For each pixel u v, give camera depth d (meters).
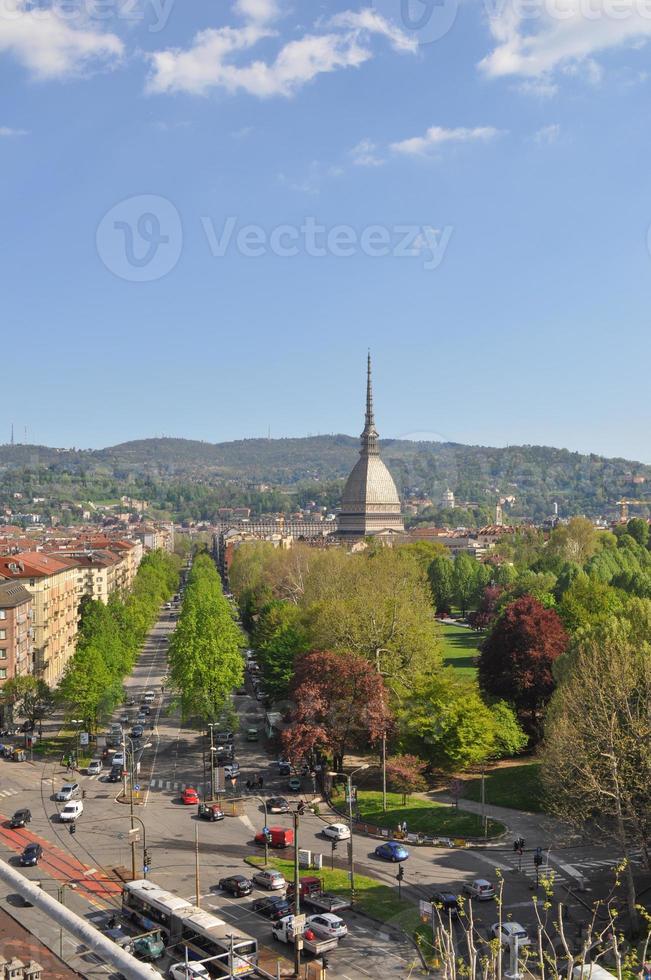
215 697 147.12
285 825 108.19
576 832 94.00
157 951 71.38
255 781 125.69
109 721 164.12
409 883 88.50
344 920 79.38
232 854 97.44
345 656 132.00
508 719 134.62
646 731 83.00
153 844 100.69
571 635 145.38
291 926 74.06
